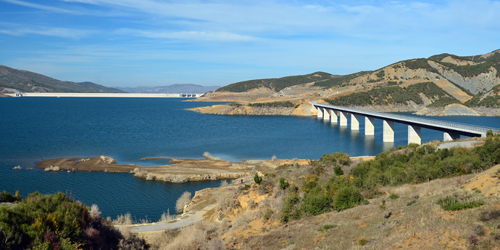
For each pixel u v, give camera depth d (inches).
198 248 1244.5
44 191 2223.2
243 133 5191.9
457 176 1371.8
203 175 2512.3
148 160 3198.8
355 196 1263.5
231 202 1631.4
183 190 2237.9
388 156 2038.6
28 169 2785.4
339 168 1819.6
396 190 1328.7
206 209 1750.7
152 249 1315.2
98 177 2551.7
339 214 1173.1
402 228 839.1
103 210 1893.5
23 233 964.0
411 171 1513.3
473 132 2746.1
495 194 864.9
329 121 7313.0
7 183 2390.5
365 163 1886.1
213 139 4539.9
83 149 3767.2
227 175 2534.5
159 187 2303.2
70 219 1106.1
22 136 4702.3
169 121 7180.1
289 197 1422.2
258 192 1643.7
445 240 713.6
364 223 989.2
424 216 858.8
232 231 1334.9
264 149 3774.6
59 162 3021.7
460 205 837.8
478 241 675.4
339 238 917.2
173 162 3107.8
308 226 1122.7
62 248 989.8
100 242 1167.0
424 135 4756.4
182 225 1519.4
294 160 2901.1
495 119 7037.4
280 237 1090.1
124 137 4714.6
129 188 2282.2
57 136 4746.6
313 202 1299.2
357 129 5674.2
